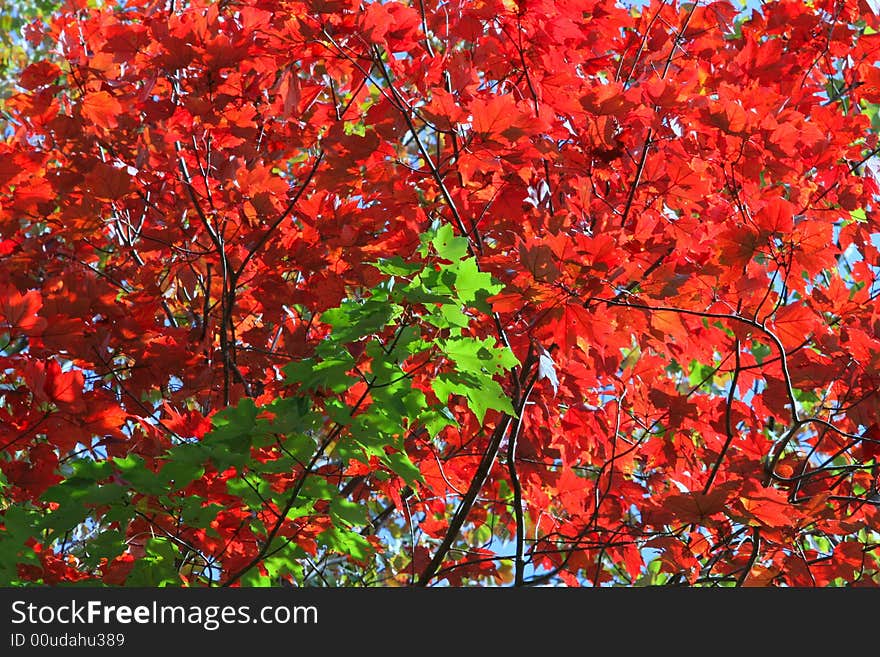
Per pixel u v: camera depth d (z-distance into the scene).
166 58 3.85
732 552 4.39
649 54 4.82
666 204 4.29
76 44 4.46
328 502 4.06
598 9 4.41
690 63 4.85
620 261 3.60
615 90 3.96
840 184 4.72
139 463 3.14
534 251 3.22
